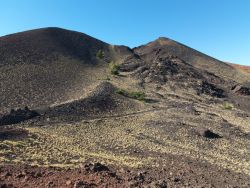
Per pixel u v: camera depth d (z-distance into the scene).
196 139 56.03
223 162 43.09
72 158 34.09
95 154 38.25
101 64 133.88
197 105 90.56
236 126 70.88
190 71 124.06
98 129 57.59
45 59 120.62
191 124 65.88
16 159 29.88
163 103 86.75
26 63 111.88
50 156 33.53
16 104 76.56
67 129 54.75
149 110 78.38
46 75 103.75
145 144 49.28
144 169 32.62
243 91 118.06
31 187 18.12
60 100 83.88
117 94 86.88
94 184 19.77
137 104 82.00
